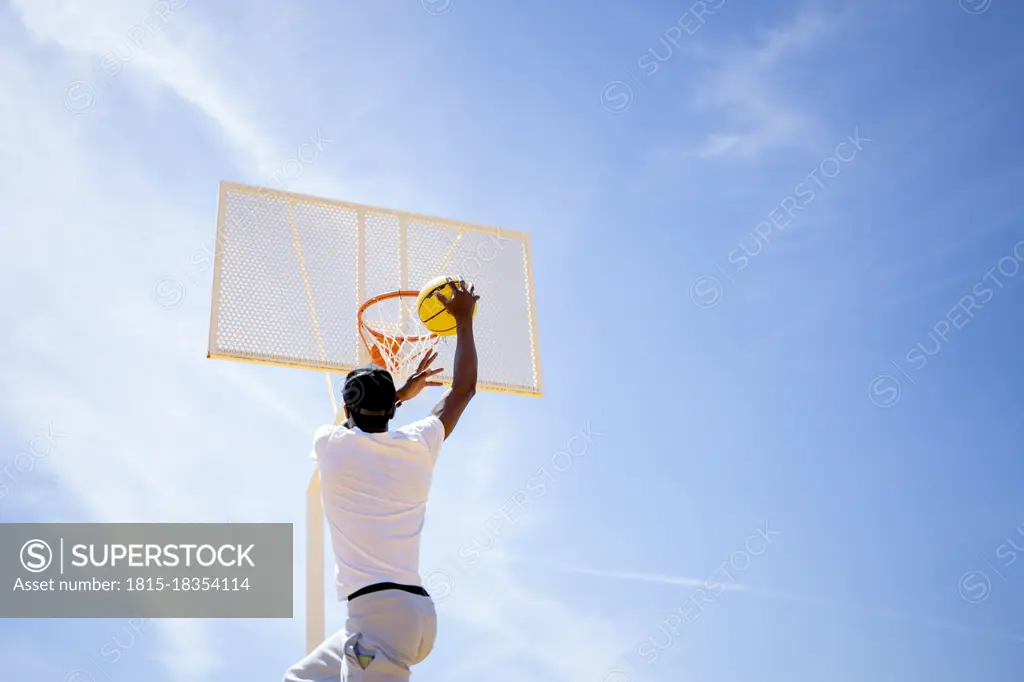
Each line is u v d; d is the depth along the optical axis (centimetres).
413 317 594
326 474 289
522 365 618
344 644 272
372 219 618
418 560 285
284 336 561
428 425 309
